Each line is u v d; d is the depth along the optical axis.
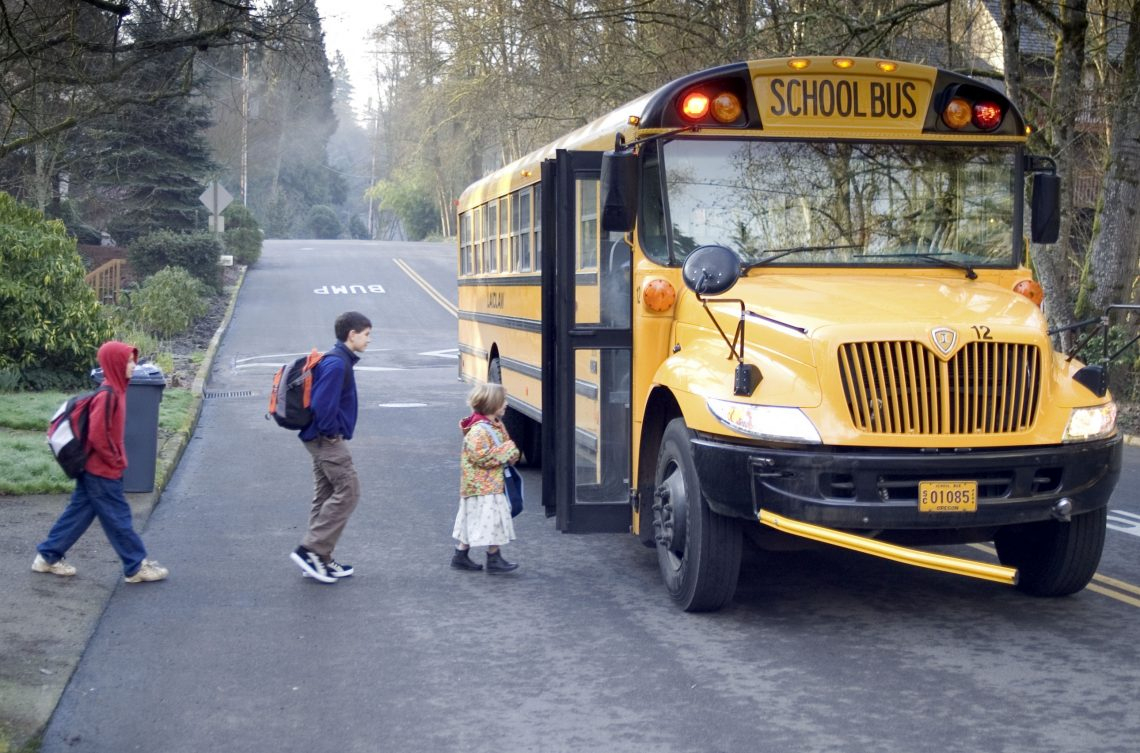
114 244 41.44
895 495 6.38
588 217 8.16
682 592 7.15
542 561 8.62
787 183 7.67
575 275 8.11
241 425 15.73
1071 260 22.31
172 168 37.94
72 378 16.81
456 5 25.95
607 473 8.10
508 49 26.89
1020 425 6.53
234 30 14.81
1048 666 6.20
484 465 8.13
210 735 5.30
